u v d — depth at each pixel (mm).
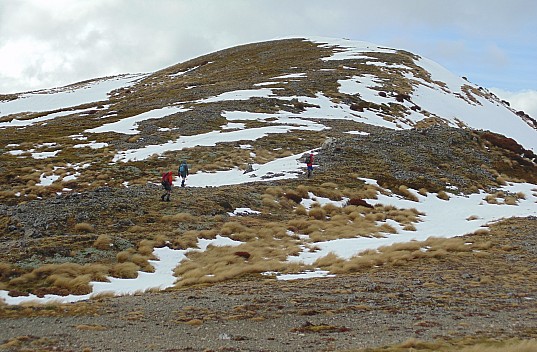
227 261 25328
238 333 14297
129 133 65125
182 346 12875
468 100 103250
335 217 35656
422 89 96625
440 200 43219
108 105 102125
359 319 15953
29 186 45156
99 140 62812
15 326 14891
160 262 24875
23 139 66562
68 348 12602
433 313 16750
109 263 23766
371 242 30219
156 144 57844
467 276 22656
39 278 21312
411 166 49281
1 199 41344
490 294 19594
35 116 100188
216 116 68375
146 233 27859
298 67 106812
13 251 23656
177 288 21297
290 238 30469
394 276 22922
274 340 13539
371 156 50438
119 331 14422
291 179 42781
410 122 78312
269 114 70438
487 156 56750
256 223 32375
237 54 139375
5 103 123875
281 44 142750
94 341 13320
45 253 23766
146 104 88688
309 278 22906
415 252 27203
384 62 111125
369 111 78312
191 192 36938
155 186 40844
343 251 28047
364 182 43844
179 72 136625
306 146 56031
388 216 37375
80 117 88000
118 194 35250
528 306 17781
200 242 27891
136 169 49062
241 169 47906
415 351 12227
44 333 14141
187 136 60594
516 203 44094
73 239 25734
